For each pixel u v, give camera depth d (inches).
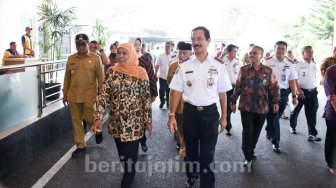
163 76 368.8
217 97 143.6
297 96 253.8
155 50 779.4
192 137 146.0
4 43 467.2
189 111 142.8
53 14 449.4
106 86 147.5
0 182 162.1
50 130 226.1
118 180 168.1
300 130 288.5
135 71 146.7
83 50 205.6
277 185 166.6
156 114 349.4
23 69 199.6
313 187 165.0
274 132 222.4
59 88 288.0
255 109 187.3
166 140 246.8
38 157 200.1
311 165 197.2
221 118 146.3
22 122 197.8
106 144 231.0
